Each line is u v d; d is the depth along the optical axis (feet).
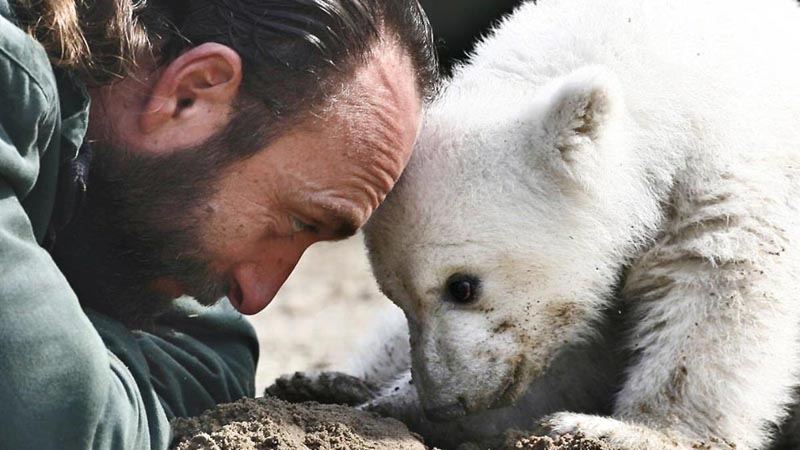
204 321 15.57
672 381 15.89
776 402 16.16
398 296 16.49
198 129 11.60
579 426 14.40
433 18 30.01
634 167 16.74
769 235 16.19
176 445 12.24
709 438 15.46
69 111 11.10
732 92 16.93
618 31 17.53
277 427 12.48
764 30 17.87
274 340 27.27
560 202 16.35
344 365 20.51
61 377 9.81
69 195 11.53
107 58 11.31
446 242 15.89
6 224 9.96
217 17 11.62
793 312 16.11
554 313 16.66
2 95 10.02
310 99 11.67
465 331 16.14
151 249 12.05
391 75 12.32
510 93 17.34
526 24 18.69
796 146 16.89
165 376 14.11
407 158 12.97
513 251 16.10
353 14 11.84
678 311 16.30
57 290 10.11
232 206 11.91
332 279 32.32
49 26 10.90
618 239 16.83
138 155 11.65
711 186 16.58
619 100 15.83
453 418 16.10
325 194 12.14
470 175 16.08
